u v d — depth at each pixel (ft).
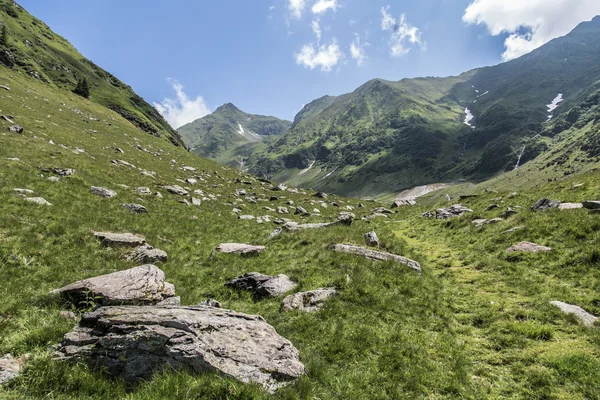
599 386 29.81
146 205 94.89
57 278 44.19
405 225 113.60
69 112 224.33
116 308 31.01
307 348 36.88
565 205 77.36
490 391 31.71
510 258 63.57
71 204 73.26
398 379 33.50
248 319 34.86
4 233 50.60
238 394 23.47
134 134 258.37
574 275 52.39
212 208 118.32
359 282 53.78
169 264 61.05
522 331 40.14
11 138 103.35
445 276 61.52
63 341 27.58
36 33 479.82
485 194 126.52
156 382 23.57
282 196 181.57
